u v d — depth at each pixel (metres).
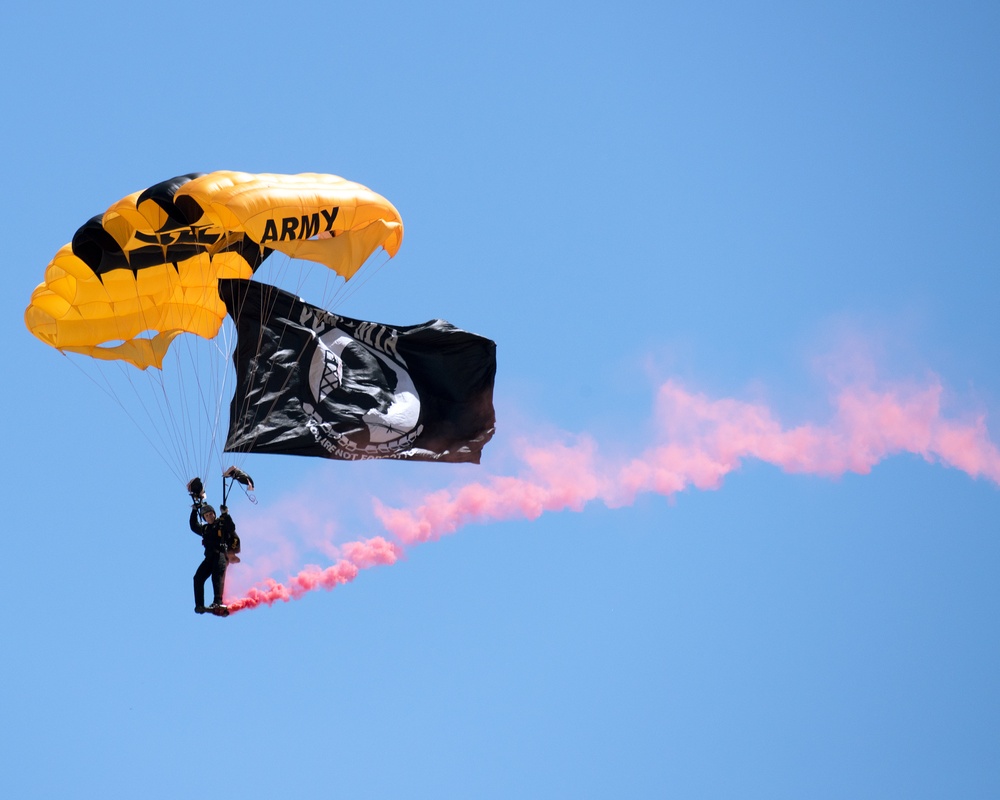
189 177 79.94
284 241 78.38
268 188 78.06
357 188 82.38
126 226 79.00
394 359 85.88
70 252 84.56
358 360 85.31
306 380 84.19
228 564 81.12
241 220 76.69
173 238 82.00
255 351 84.12
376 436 84.31
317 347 84.69
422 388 85.81
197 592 79.94
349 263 81.88
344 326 85.81
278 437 82.94
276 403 83.56
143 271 86.19
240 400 83.31
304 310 85.12
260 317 84.38
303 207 78.31
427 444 85.19
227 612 79.81
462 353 86.12
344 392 84.56
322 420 83.81
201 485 82.19
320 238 81.44
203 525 81.31
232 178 78.75
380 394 85.00
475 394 86.31
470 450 85.75
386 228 83.62
